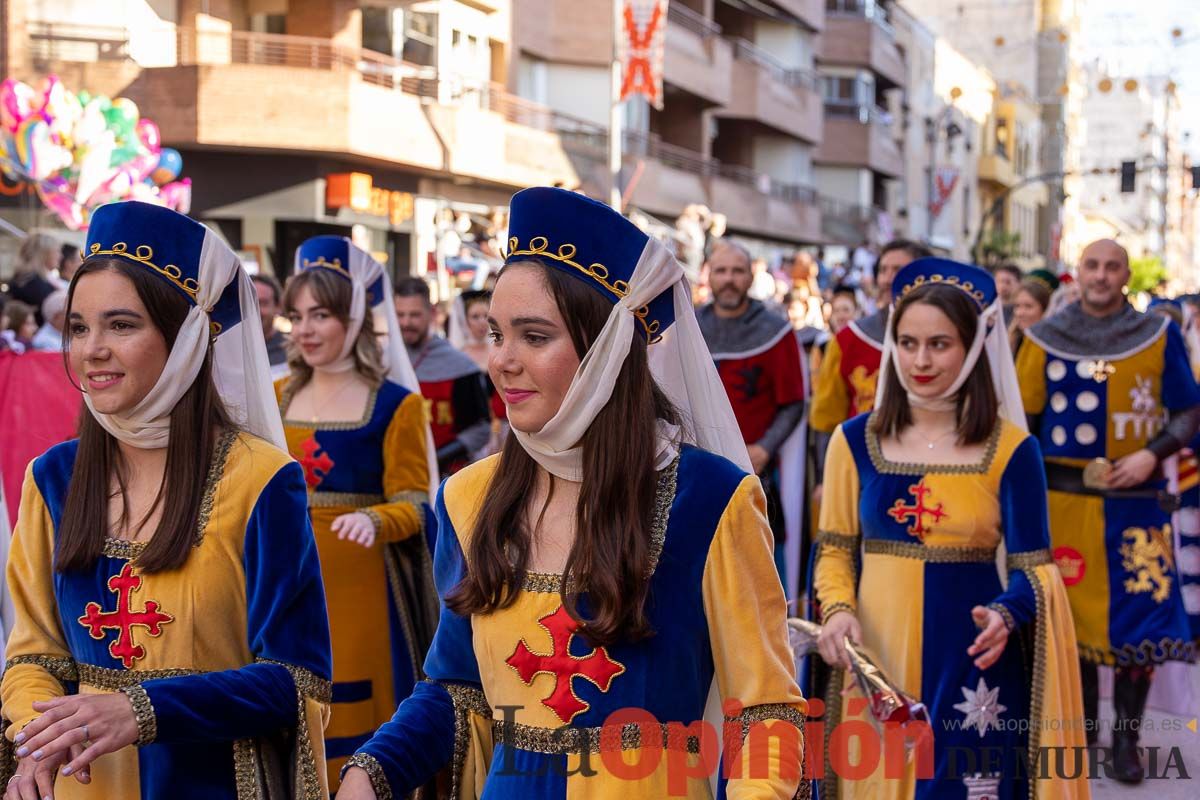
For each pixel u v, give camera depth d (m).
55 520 2.93
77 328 2.81
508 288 2.35
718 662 2.42
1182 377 5.96
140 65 17.69
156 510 2.85
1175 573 5.93
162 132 17.53
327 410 5.06
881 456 4.38
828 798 4.27
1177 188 85.69
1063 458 6.02
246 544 2.82
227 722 2.68
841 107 40.47
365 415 5.01
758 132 35.88
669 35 27.94
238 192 18.52
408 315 6.84
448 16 22.25
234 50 18.95
